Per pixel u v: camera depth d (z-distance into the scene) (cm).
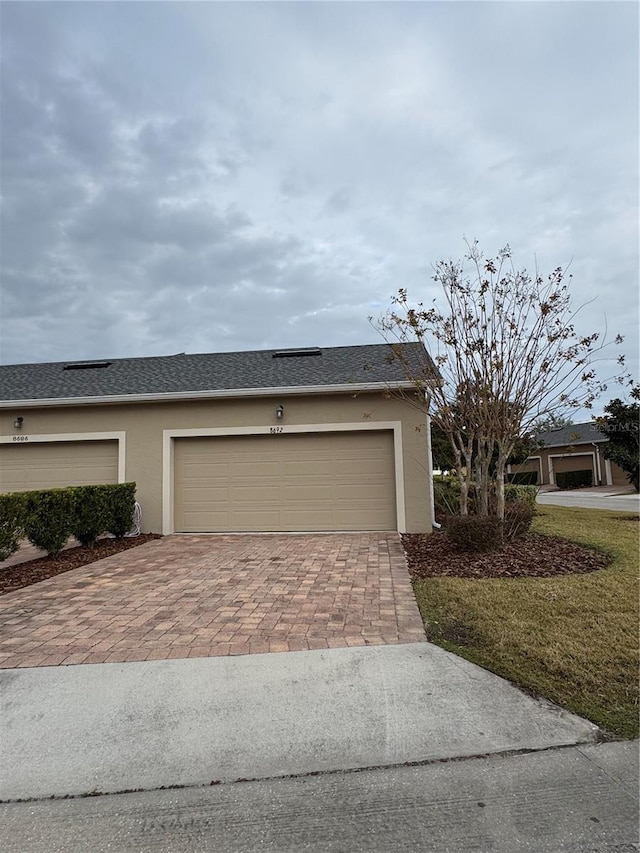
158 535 1042
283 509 1054
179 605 541
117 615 512
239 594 579
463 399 789
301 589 596
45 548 780
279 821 244
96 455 1106
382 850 224
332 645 421
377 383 1000
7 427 1124
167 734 315
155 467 1078
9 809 257
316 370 1174
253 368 1248
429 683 363
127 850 227
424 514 1002
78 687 364
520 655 399
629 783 264
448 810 248
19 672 385
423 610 504
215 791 268
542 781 268
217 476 1076
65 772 285
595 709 331
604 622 459
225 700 347
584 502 2045
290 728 319
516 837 229
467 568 668
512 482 1553
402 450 1018
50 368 1444
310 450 1057
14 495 714
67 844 231
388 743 303
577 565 675
